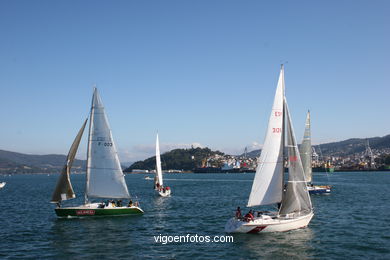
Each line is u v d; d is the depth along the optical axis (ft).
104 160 138.72
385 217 133.90
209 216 142.61
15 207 183.83
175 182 513.04
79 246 93.30
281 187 104.37
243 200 207.82
